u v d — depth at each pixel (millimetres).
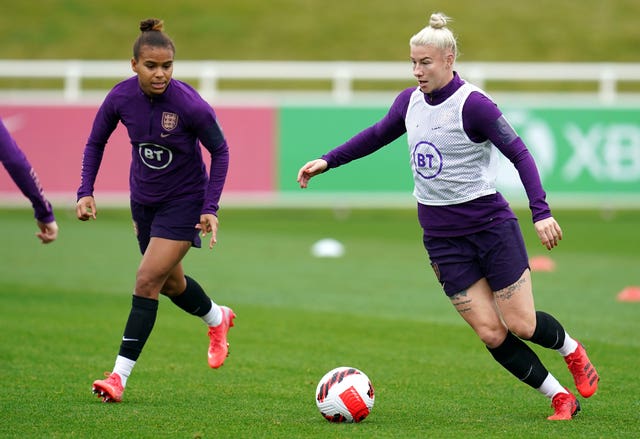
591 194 68625
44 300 39438
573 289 43469
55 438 19531
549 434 20281
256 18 107188
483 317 21422
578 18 109312
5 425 20609
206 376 26922
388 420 21703
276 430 20453
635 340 32625
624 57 101688
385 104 67688
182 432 20172
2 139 20656
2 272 46562
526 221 70188
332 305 39312
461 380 26734
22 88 94438
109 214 71688
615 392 25109
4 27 102750
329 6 110438
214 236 22969
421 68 20688
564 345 21891
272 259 52188
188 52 99625
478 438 19828
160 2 109688
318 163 22891
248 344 31844
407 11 109500
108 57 99000
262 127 67125
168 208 23422
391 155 68375
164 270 23344
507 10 110312
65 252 53375
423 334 33719
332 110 67500
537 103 68000
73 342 31406
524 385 26094
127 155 66438
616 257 54062
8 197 66938
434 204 21500
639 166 68875
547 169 68312
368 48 101812
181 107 22609
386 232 64750
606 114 68438
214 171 23188
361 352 30719
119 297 40469
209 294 41531
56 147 66312
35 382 25484
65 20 105000
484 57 100250
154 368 27938
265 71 72438
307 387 25609
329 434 20078
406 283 44875
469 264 21469
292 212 75438
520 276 21172
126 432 20094
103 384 22906
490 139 20812
